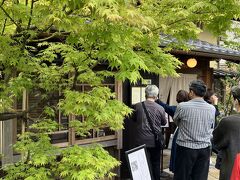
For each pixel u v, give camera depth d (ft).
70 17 8.42
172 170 20.27
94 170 10.55
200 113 16.01
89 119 10.85
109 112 10.51
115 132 23.52
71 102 10.38
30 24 9.70
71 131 20.31
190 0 11.94
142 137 18.62
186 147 16.17
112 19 7.23
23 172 11.14
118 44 8.88
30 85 11.55
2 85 11.03
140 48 12.22
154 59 12.21
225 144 13.26
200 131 16.07
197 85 16.16
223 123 13.41
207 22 12.64
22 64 10.90
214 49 27.50
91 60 10.47
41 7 8.54
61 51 12.38
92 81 11.72
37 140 12.60
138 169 10.96
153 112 18.72
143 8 11.98
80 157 10.69
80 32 8.80
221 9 11.60
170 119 29.27
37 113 15.37
